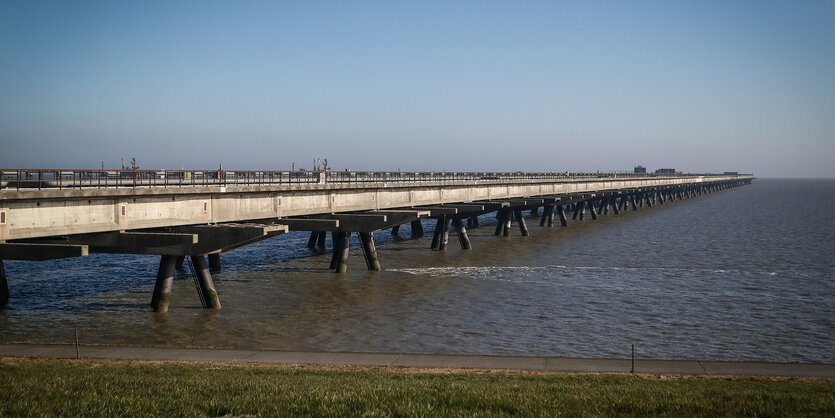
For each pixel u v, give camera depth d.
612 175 126.31
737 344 27.42
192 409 15.38
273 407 15.62
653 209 127.62
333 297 35.69
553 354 25.67
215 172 36.09
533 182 82.50
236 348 25.80
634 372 22.02
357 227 44.03
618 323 30.67
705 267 48.69
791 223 91.69
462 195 66.12
